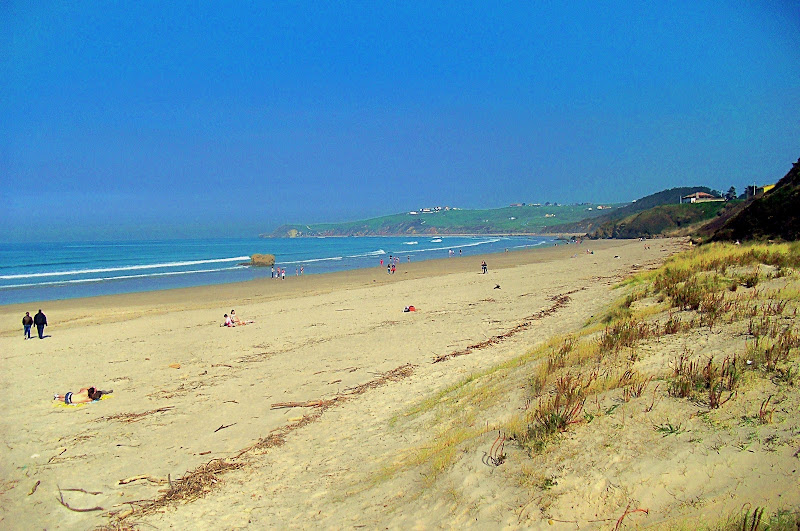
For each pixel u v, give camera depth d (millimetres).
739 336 7230
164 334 19875
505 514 4445
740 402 5051
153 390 11914
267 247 136250
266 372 13102
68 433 9172
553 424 5582
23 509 6383
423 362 12906
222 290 38219
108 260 81000
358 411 9492
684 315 9625
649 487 4172
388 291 32156
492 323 17797
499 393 8016
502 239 187125
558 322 16141
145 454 8109
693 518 3684
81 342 18859
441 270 50719
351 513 5441
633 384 6160
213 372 13461
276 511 5891
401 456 6785
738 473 4008
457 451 6066
